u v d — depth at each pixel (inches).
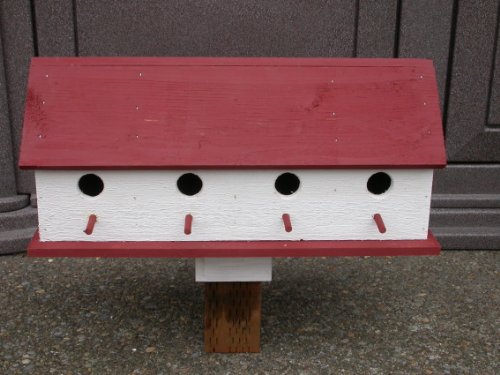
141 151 40.7
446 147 72.8
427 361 48.1
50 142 40.7
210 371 46.5
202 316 54.0
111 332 51.4
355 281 61.3
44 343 49.9
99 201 41.6
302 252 41.6
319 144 41.3
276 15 68.7
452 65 70.6
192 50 69.2
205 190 41.7
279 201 42.1
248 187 41.7
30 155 40.3
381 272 63.6
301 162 40.8
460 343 50.5
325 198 42.1
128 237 42.2
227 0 68.1
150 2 67.6
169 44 68.9
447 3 68.9
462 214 72.1
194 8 68.0
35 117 41.2
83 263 65.3
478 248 70.7
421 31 69.6
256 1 68.2
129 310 55.0
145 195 41.6
